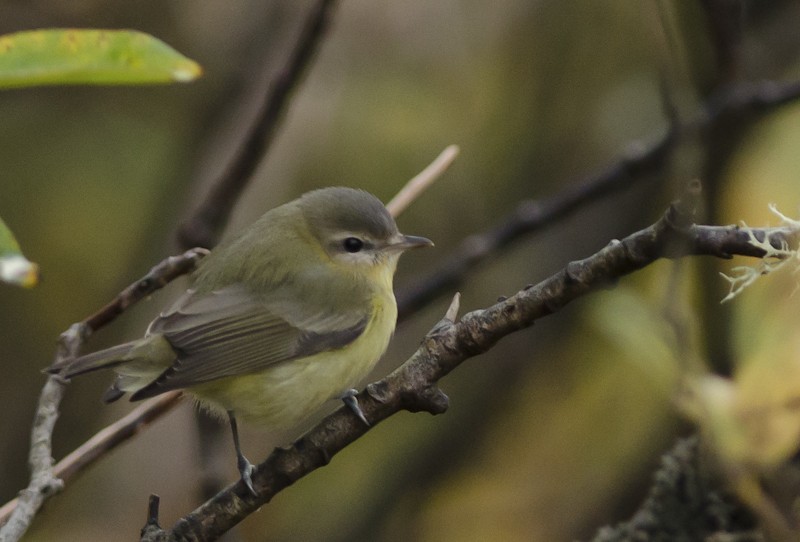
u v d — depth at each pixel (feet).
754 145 31.68
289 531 39.83
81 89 43.70
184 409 36.78
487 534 38.81
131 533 36.40
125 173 43.06
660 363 21.67
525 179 42.60
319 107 40.45
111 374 43.11
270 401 26.20
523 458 39.32
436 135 41.96
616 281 16.57
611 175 30.19
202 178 38.22
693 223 15.90
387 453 40.75
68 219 42.83
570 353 40.14
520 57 42.88
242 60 41.11
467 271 30.40
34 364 43.16
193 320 25.64
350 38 41.60
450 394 41.14
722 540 22.79
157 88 43.29
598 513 37.63
